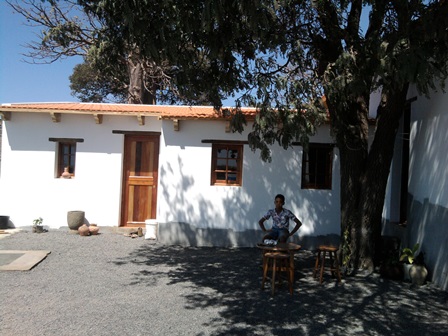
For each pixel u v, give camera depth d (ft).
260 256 26.45
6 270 21.27
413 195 24.53
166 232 29.60
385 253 23.68
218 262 24.68
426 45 14.24
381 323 15.40
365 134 24.11
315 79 19.54
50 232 31.81
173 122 29.66
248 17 14.94
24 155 32.50
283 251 19.97
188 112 30.68
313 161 30.30
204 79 20.07
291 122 18.86
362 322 15.47
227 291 18.99
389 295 18.83
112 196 32.89
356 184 23.93
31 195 32.45
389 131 22.86
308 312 16.39
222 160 30.30
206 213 29.66
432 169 22.07
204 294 18.47
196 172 29.76
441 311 16.87
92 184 32.81
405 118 28.12
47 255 24.93
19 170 32.48
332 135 22.76
